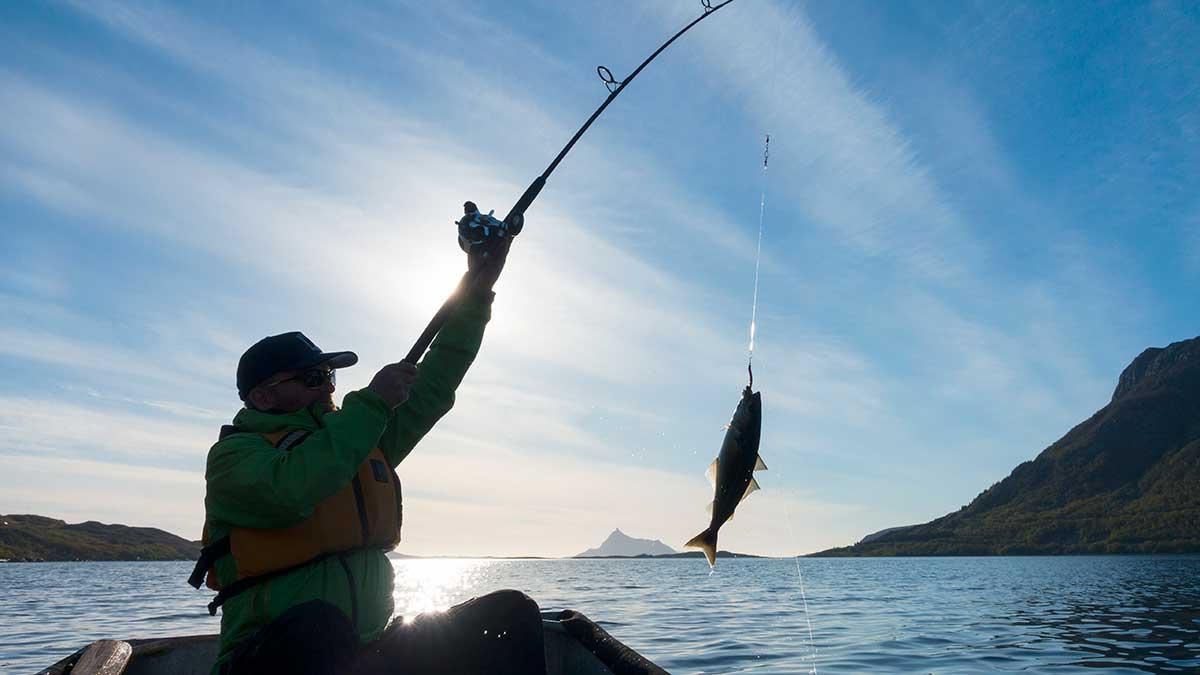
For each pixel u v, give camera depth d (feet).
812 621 53.57
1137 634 45.75
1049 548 488.44
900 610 63.98
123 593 94.43
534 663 9.41
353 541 8.98
